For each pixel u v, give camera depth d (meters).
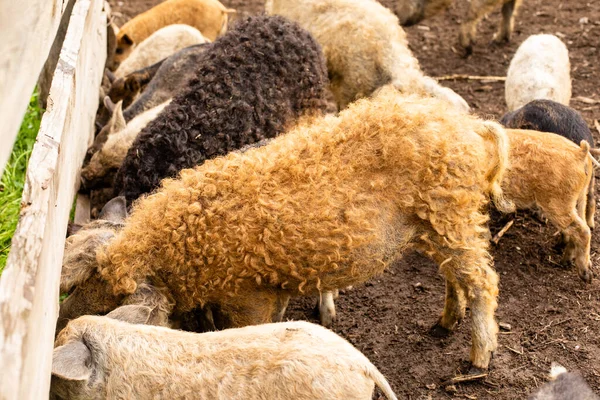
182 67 9.38
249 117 7.06
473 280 5.95
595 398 4.90
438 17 13.14
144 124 8.05
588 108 10.10
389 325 6.94
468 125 5.79
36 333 4.02
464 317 6.92
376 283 7.45
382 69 9.02
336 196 5.48
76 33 7.32
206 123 6.96
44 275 4.37
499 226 8.09
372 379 4.50
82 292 5.88
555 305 7.04
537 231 7.98
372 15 9.05
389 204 5.57
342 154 5.55
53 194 4.98
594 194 8.30
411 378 6.36
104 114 9.44
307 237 5.46
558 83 9.27
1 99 4.17
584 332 6.72
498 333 6.76
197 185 5.63
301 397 4.38
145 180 6.87
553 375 5.07
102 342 4.87
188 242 5.54
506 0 11.55
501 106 10.37
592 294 7.14
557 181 7.05
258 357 4.52
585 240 7.14
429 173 5.51
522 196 7.29
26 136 9.02
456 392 6.19
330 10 9.18
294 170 5.50
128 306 5.25
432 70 11.46
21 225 4.38
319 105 7.65
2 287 3.88
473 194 5.70
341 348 4.50
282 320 6.86
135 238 5.70
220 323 6.10
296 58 7.39
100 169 7.82
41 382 4.13
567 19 12.59
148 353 4.76
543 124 8.08
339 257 5.54
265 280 5.68
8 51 4.39
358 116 5.67
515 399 6.10
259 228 5.46
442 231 5.70
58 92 6.21
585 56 11.45
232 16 13.32
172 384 4.62
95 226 6.21
